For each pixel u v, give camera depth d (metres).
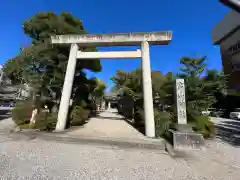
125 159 4.19
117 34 7.75
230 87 17.81
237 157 4.58
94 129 8.04
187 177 3.17
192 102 7.51
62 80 8.82
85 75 10.84
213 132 7.23
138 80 11.66
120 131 7.78
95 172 3.26
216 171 3.53
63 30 9.70
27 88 8.41
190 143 5.39
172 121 6.88
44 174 3.05
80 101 9.76
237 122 13.91
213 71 7.95
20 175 2.95
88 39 7.93
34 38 10.34
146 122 6.72
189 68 8.02
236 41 17.33
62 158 4.03
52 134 6.19
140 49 7.64
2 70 11.82
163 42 7.58
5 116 11.92
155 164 3.90
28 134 6.31
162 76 10.16
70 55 7.88
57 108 9.06
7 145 4.95
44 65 8.46
